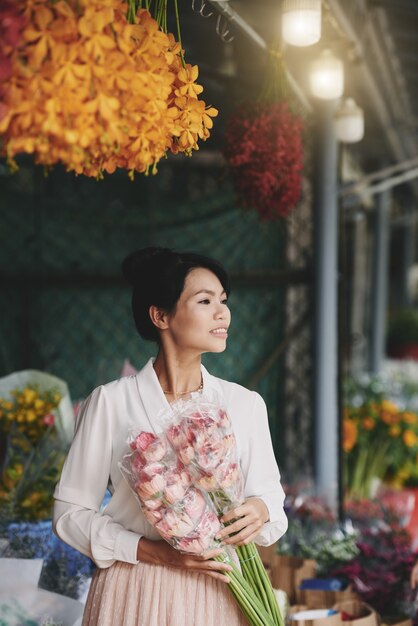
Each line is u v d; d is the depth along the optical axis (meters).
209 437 1.87
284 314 5.74
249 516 1.96
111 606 2.02
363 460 6.21
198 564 1.94
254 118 3.43
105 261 6.45
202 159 7.09
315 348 5.46
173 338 2.11
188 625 1.97
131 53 1.74
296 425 5.62
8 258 6.37
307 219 5.59
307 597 3.29
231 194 6.11
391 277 18.94
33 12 1.62
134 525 2.05
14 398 3.63
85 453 2.06
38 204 6.36
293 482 5.12
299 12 3.03
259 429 2.16
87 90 1.63
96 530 2.01
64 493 2.07
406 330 15.14
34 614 2.52
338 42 4.21
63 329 6.34
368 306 11.77
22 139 1.63
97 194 6.91
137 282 2.14
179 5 3.73
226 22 3.25
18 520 3.12
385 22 5.32
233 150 3.44
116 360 6.38
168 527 1.87
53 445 3.34
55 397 3.57
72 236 6.42
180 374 2.14
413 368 11.24
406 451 6.59
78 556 3.04
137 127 1.76
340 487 4.61
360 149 8.74
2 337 6.27
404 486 6.72
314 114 5.26
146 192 6.92
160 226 6.38
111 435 2.07
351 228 9.05
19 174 6.52
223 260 6.04
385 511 4.43
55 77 1.60
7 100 1.59
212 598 2.00
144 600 1.98
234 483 1.92
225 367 5.79
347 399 7.43
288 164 3.48
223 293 2.15
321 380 5.43
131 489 1.95
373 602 3.54
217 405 1.95
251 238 5.93
